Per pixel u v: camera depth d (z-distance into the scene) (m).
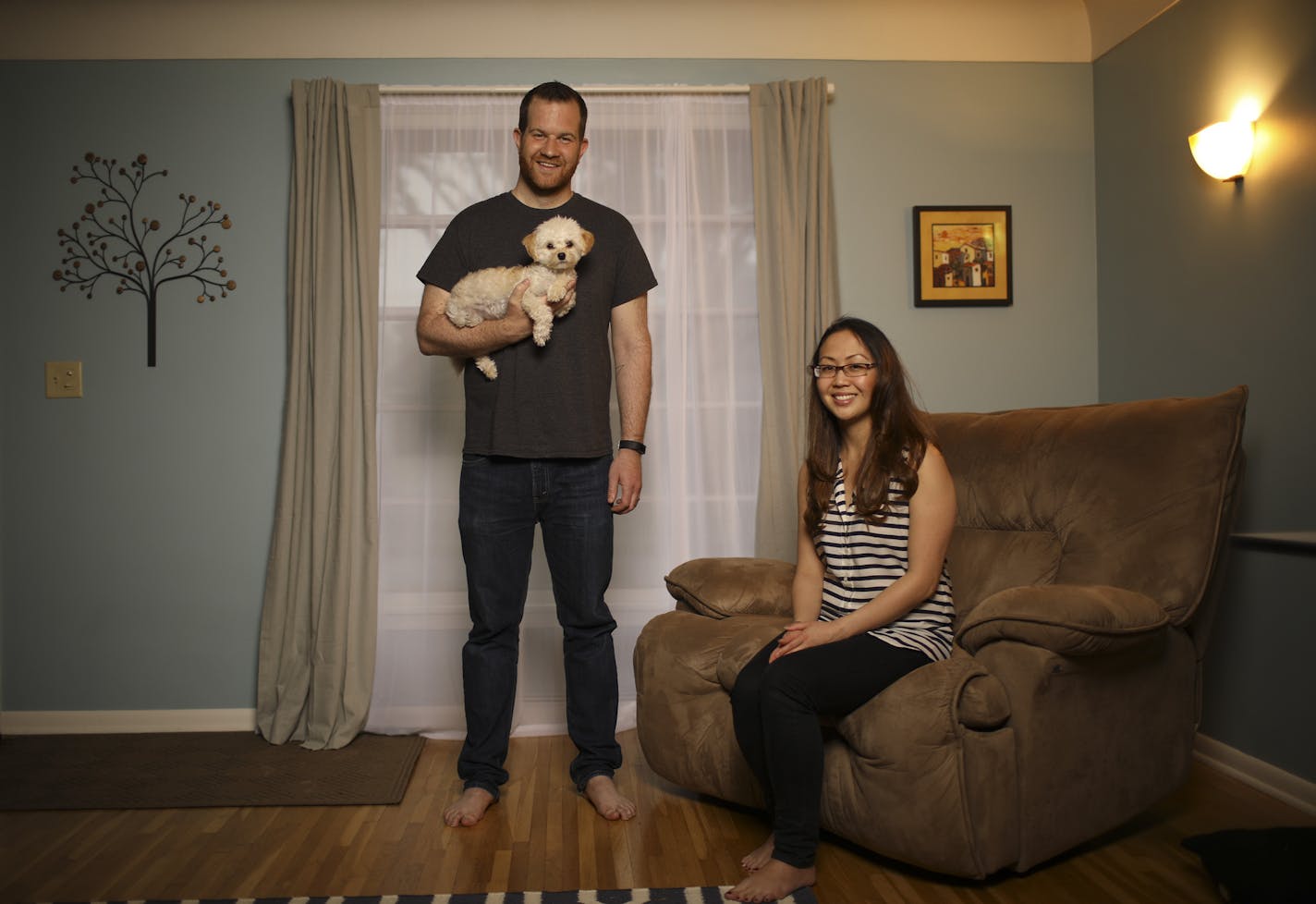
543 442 2.24
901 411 2.04
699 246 3.22
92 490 3.18
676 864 2.01
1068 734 1.90
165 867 2.02
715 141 3.25
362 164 3.13
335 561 3.04
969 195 3.33
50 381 3.17
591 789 2.35
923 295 3.29
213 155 3.20
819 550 2.19
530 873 1.97
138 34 3.19
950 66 3.34
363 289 3.09
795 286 3.18
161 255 3.19
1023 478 2.40
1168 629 2.10
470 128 3.19
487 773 2.36
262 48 3.21
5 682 3.16
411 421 3.16
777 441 3.16
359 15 3.23
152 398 3.19
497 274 2.17
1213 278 2.73
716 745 2.23
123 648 3.18
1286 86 2.44
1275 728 2.42
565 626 2.40
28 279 3.18
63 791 2.52
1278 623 2.41
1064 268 3.34
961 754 1.80
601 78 3.27
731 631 2.27
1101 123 3.30
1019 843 1.84
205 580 3.19
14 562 3.17
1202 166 2.63
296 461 3.09
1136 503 2.18
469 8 3.24
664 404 3.21
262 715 3.06
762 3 3.30
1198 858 2.01
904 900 1.83
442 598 3.12
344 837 2.19
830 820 1.98
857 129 3.31
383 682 3.11
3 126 3.17
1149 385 3.05
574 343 2.25
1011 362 3.33
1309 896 1.71
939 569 2.02
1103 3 3.21
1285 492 2.44
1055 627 1.80
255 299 3.21
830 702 1.86
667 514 3.19
